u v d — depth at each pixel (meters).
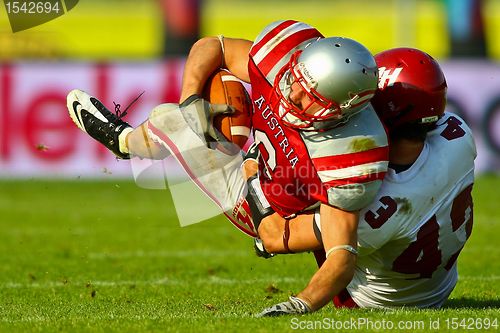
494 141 52.00
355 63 16.72
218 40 19.78
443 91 18.12
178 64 51.94
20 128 51.25
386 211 17.89
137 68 51.84
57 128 51.44
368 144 17.19
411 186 18.08
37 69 51.34
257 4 77.06
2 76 51.16
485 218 38.84
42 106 51.34
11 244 33.31
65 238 34.69
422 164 18.30
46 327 17.42
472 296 22.25
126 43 71.88
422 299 19.50
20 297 23.05
